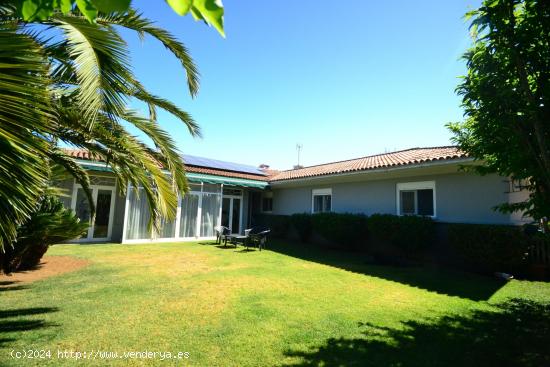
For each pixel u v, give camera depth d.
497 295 6.72
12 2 1.41
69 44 3.25
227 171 19.97
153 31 5.07
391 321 5.07
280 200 20.23
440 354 3.94
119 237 15.01
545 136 3.52
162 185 5.49
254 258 11.34
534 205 3.90
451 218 10.74
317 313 5.39
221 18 1.03
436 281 8.05
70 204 14.28
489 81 3.81
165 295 6.25
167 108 5.89
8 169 2.24
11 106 2.17
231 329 4.59
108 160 5.44
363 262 11.02
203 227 17.36
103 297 5.98
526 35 3.36
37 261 8.42
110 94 3.32
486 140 4.34
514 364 3.72
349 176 13.97
